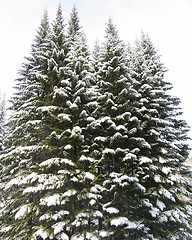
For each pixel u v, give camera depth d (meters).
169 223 11.51
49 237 7.98
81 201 9.95
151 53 17.91
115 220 8.08
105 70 11.71
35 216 9.25
